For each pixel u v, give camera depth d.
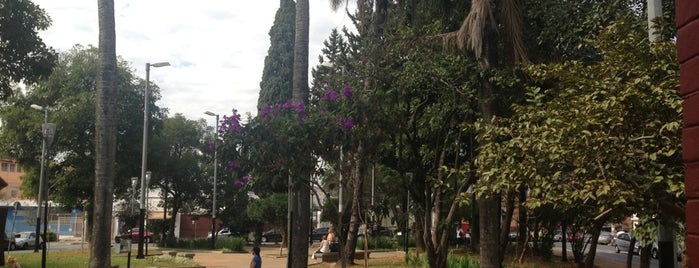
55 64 19.12
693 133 2.77
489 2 11.55
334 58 19.42
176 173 43.28
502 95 12.57
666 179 5.32
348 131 9.75
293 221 14.03
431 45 13.31
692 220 2.75
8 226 49.44
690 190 2.78
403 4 16.67
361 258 21.86
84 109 31.41
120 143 33.12
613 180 5.29
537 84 11.18
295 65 12.67
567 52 12.80
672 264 7.23
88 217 34.75
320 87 14.96
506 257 24.45
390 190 22.61
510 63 12.27
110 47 11.28
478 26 11.47
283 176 10.21
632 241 13.91
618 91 5.88
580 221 13.20
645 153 5.47
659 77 6.07
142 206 24.45
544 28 12.80
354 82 13.34
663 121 5.63
